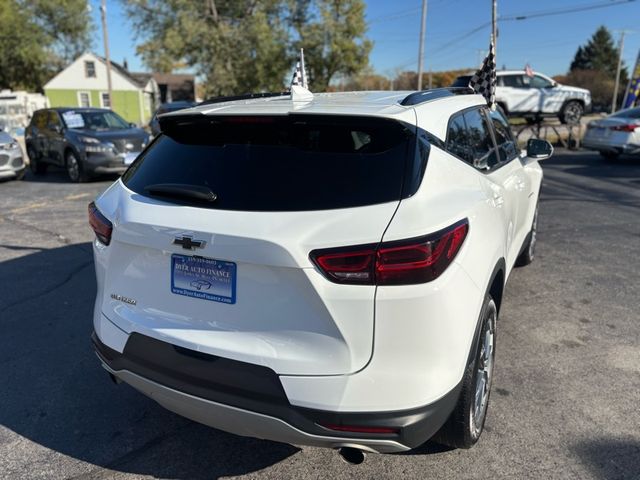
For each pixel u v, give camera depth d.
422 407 1.98
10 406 3.12
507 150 3.89
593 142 13.81
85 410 3.08
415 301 1.91
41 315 4.40
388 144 2.18
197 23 32.62
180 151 2.48
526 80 19.61
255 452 2.71
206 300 2.13
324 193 2.05
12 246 6.49
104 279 2.49
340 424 1.97
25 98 33.38
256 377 2.04
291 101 2.65
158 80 62.38
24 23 41.22
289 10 34.12
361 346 1.94
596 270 5.27
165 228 2.14
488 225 2.47
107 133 11.78
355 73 34.94
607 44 85.69
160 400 2.35
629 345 3.72
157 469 2.59
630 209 8.06
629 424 2.84
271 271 1.97
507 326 4.03
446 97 2.91
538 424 2.84
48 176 13.19
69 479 2.52
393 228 1.91
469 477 2.47
